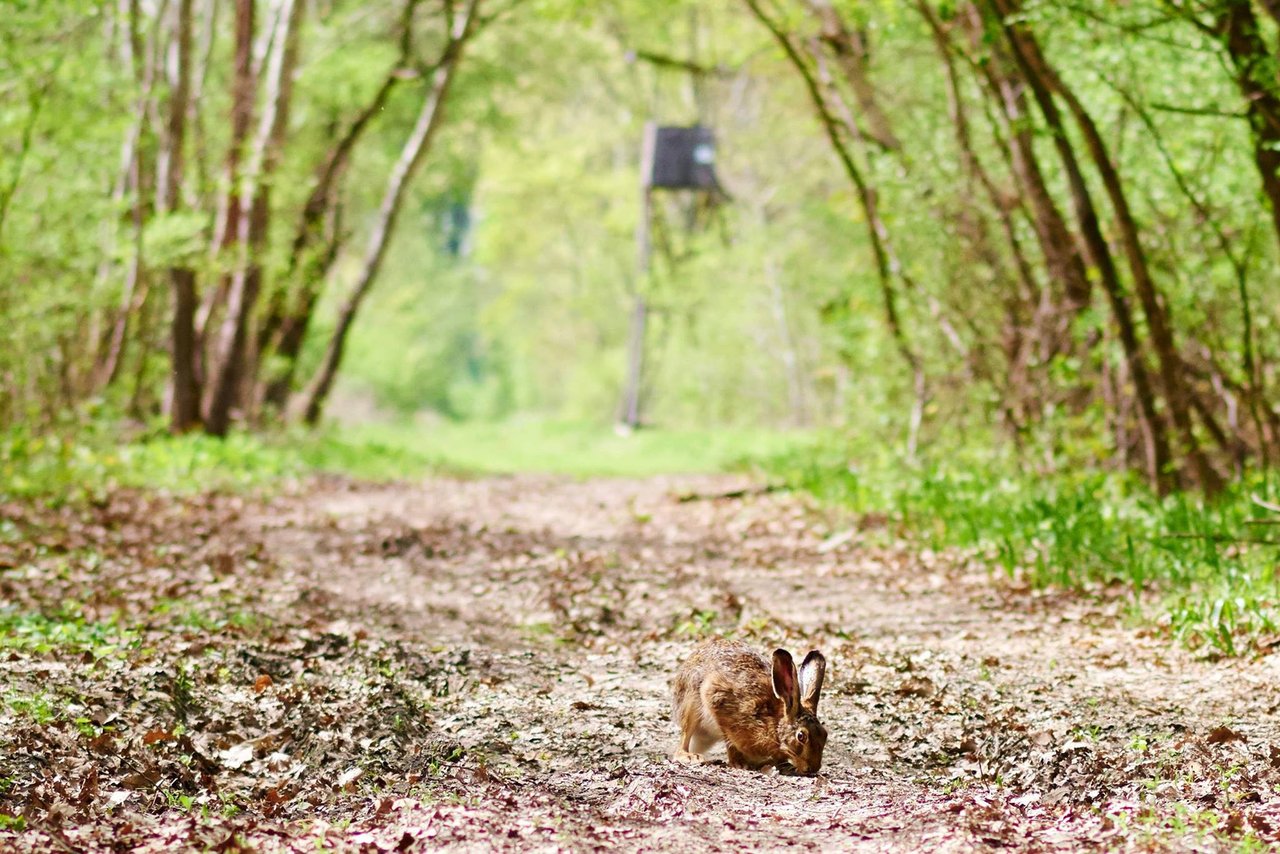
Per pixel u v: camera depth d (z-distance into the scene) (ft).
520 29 126.11
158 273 99.50
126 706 27.04
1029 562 45.88
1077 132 59.77
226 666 31.32
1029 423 65.00
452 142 142.51
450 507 73.92
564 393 271.69
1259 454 56.34
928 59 69.67
